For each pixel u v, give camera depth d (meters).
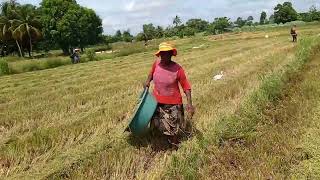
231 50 32.59
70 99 14.54
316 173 6.47
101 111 12.07
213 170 7.21
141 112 8.47
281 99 11.48
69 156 8.10
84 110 12.74
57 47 99.81
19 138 9.74
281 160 7.15
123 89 16.30
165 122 8.48
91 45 100.75
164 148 8.62
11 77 26.30
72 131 9.84
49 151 8.70
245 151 7.76
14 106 14.09
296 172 6.63
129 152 8.23
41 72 29.17
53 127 10.31
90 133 9.94
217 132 8.61
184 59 27.44
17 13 80.88
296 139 7.91
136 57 38.78
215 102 11.80
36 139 9.33
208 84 14.90
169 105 8.60
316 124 8.54
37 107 13.30
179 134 8.85
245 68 18.97
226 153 7.76
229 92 12.93
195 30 121.69
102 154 8.13
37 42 89.94
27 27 78.94
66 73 26.28
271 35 60.84
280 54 23.22
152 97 8.52
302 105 10.19
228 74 17.47
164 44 8.49
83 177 7.24
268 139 8.16
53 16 89.00
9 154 8.50
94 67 29.73
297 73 15.02
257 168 6.91
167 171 7.11
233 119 9.27
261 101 10.68
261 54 25.05
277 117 9.68
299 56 18.77
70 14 88.25
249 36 64.75
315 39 25.75
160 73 8.57
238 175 6.79
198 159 7.50
